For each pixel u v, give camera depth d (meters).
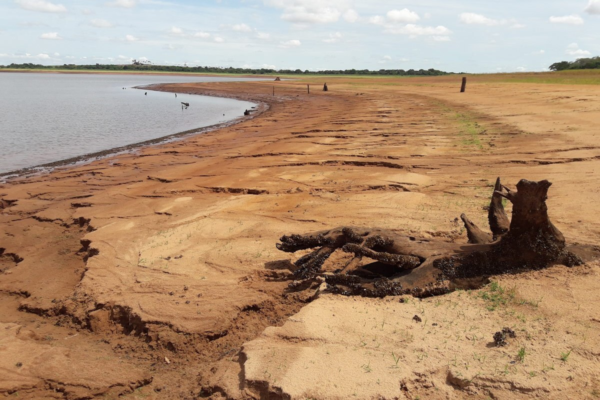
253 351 4.95
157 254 8.55
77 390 5.10
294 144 19.56
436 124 22.77
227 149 20.03
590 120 19.81
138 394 5.08
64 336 6.54
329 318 5.46
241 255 8.17
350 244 6.73
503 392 4.14
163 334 6.00
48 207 12.73
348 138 20.27
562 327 4.98
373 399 4.11
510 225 6.43
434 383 4.32
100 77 143.38
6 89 74.31
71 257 9.41
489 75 78.62
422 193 11.09
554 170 12.18
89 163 18.66
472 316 5.36
